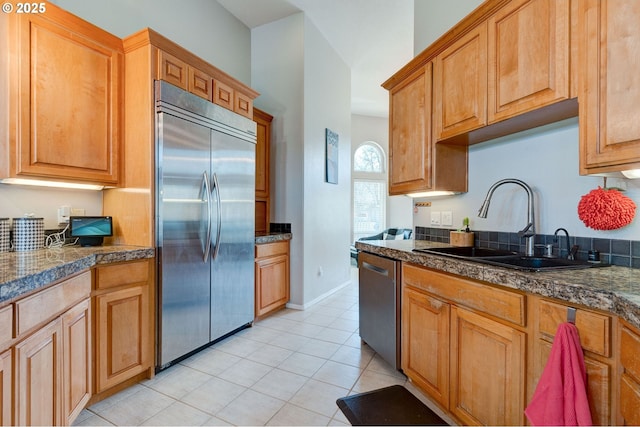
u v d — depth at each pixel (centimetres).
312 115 362
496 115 161
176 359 213
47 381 120
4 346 97
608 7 113
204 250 230
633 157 106
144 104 199
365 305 240
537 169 176
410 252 186
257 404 172
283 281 338
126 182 207
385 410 167
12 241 176
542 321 111
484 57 167
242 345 249
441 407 166
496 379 127
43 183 183
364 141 757
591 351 96
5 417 97
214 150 239
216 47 328
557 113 147
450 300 154
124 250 180
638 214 133
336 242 423
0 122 157
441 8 248
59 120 175
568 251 159
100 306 167
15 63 159
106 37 196
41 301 115
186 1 294
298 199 345
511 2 152
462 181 222
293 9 341
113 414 161
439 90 203
